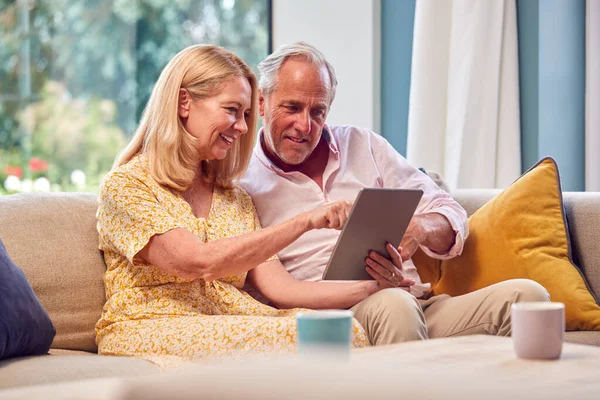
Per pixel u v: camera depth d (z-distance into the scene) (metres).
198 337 1.75
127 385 0.52
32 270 1.91
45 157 3.75
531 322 1.13
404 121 3.54
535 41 3.19
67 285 1.95
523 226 2.26
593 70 3.40
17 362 1.60
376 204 1.73
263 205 2.25
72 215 2.05
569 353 1.19
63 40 3.80
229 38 3.91
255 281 2.11
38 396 0.78
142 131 2.02
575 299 2.16
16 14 3.76
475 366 1.08
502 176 3.22
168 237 1.84
